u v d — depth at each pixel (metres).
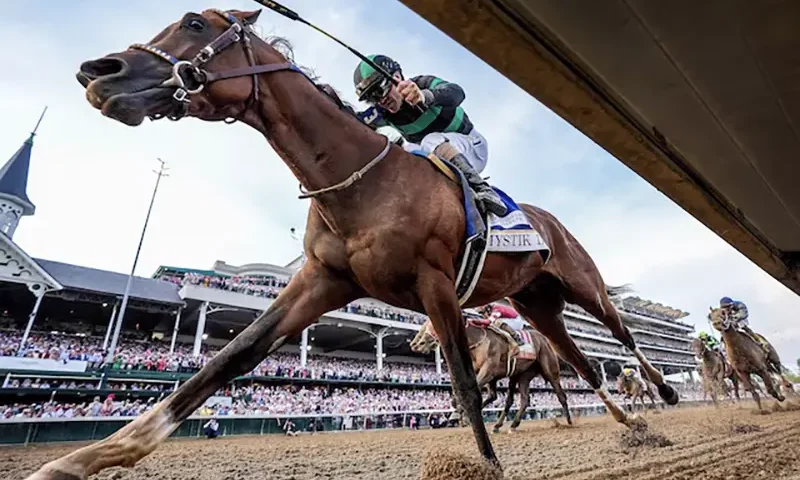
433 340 11.70
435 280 2.50
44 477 1.74
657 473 2.85
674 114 2.06
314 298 2.65
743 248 3.39
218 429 15.38
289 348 28.38
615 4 1.53
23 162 34.66
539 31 1.52
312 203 2.76
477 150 3.67
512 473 3.08
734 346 11.62
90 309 22.91
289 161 2.56
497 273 3.17
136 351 21.70
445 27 1.38
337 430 18.58
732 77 1.90
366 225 2.48
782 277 3.91
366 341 30.61
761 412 10.84
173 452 6.55
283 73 2.54
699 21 1.64
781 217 3.16
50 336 21.05
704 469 2.94
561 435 7.93
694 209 2.77
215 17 2.46
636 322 55.50
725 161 2.45
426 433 13.72
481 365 10.44
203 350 25.30
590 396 33.19
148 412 2.12
